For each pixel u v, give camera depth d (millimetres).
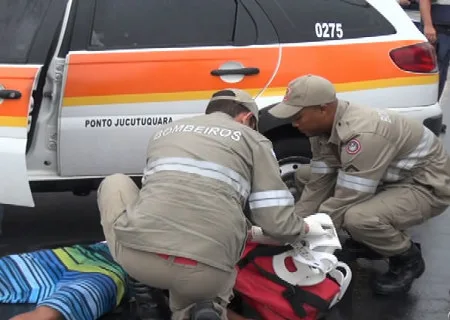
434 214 4195
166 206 3217
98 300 3689
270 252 3695
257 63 4586
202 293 3271
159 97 4512
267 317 3674
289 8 4684
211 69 4547
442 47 7141
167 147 3365
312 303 3619
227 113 3529
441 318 4004
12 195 4266
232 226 3242
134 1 4574
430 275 4523
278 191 3359
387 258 4312
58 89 4441
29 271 3959
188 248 3176
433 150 4129
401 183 4148
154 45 4547
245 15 4637
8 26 4398
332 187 4297
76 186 4617
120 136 4516
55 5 4434
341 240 4711
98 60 4457
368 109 4012
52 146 4527
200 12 4621
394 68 4688
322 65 4633
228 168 3279
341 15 4734
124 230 3244
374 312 4051
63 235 5004
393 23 4777
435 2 7012
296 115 3957
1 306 3859
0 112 4203
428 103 4762
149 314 3580
